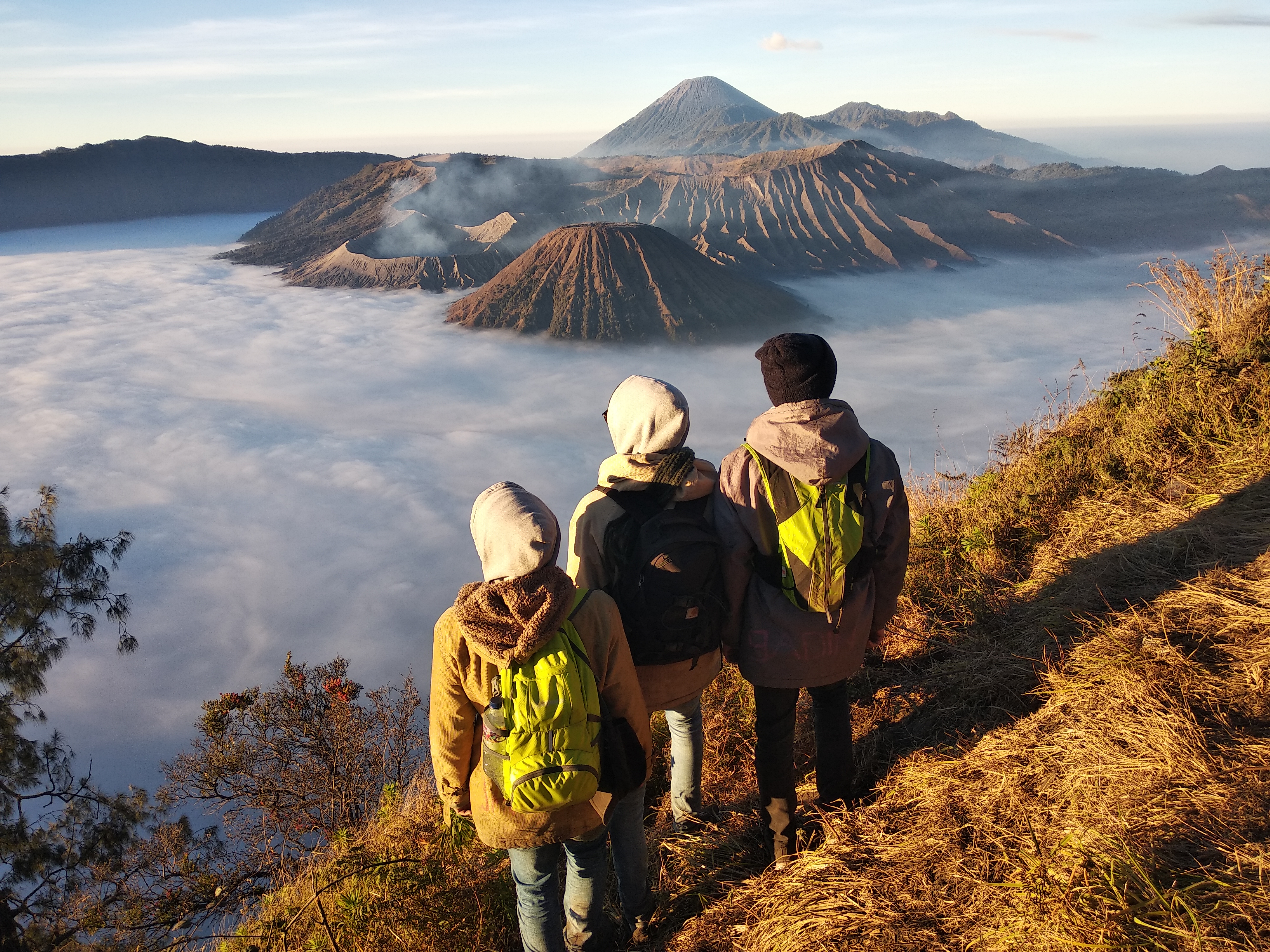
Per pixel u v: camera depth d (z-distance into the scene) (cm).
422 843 321
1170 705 246
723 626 260
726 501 251
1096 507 419
